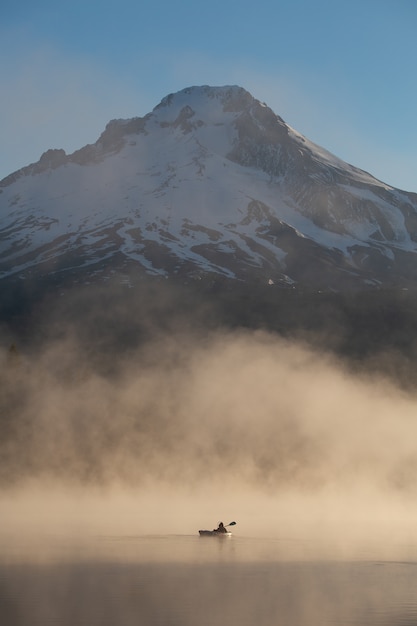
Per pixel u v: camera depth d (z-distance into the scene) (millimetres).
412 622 47562
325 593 55188
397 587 57312
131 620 47250
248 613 49312
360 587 57250
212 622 47031
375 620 47969
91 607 50188
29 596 52812
